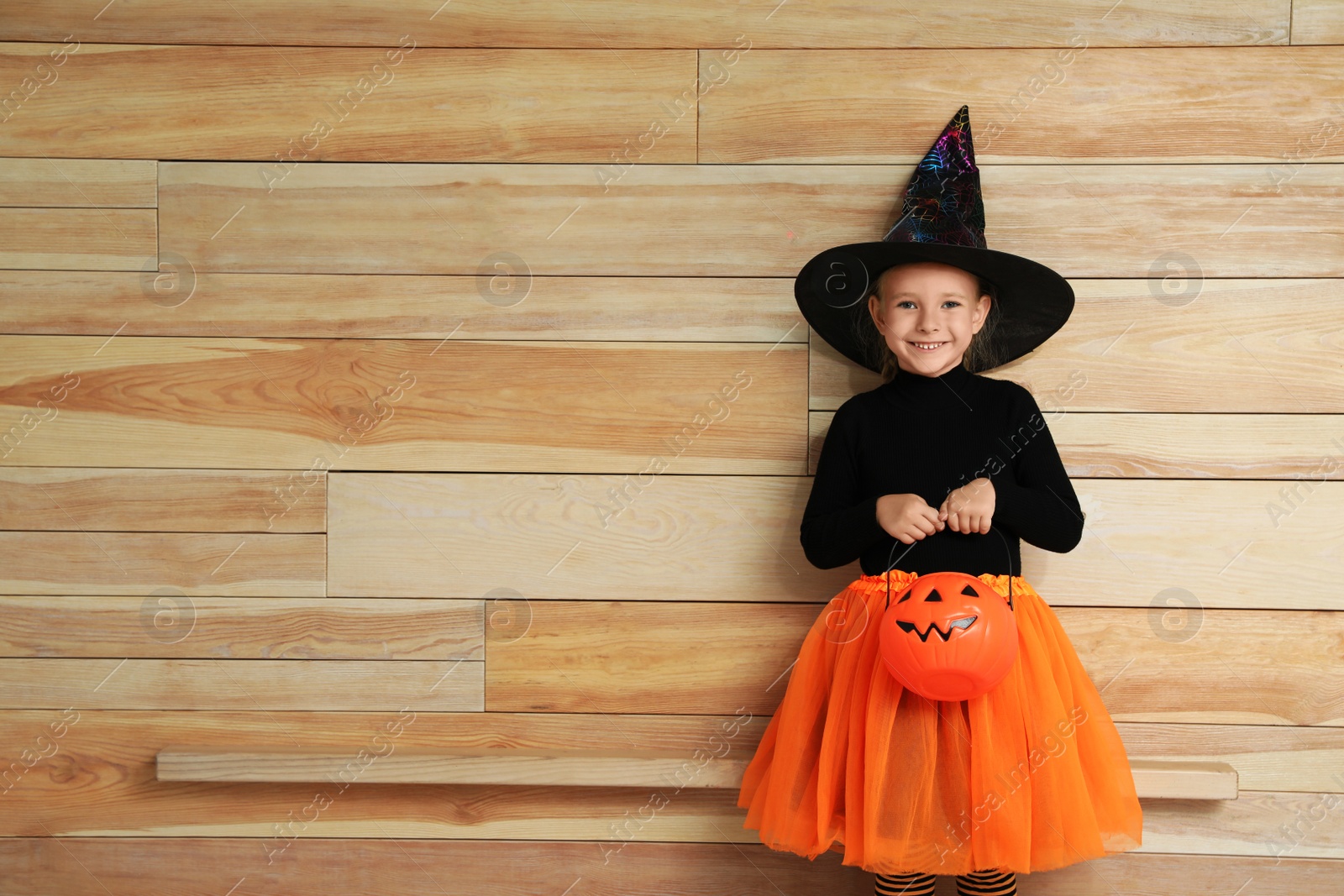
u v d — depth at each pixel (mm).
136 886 1445
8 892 1440
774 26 1421
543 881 1436
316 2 1440
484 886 1439
